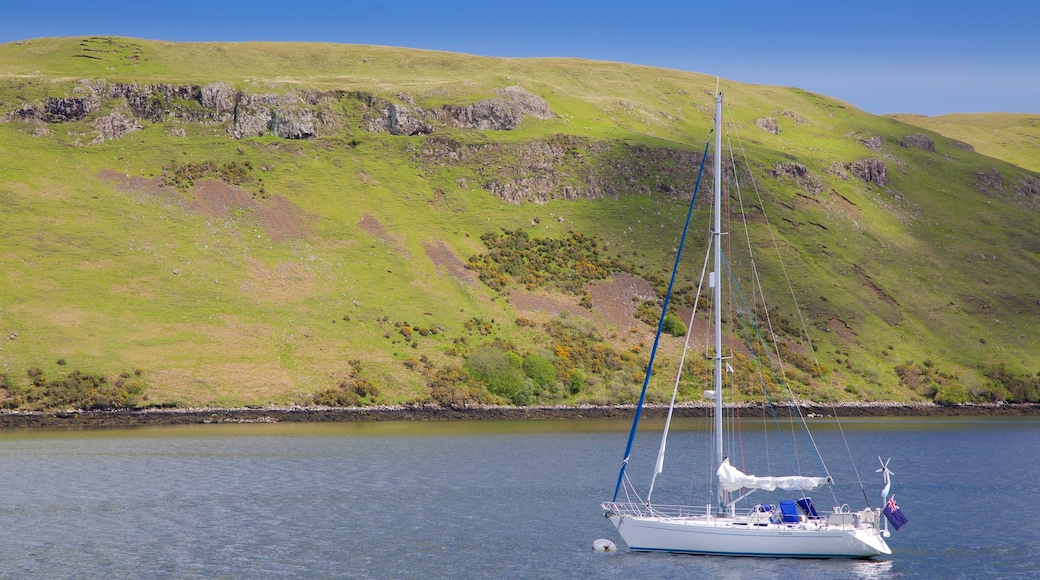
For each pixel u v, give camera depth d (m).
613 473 82.50
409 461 89.38
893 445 106.94
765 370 150.75
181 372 129.38
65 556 51.69
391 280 165.00
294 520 61.41
